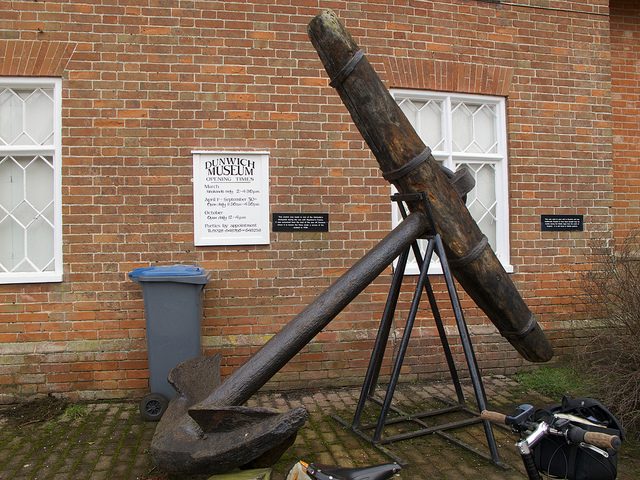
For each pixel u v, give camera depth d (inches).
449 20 223.3
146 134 197.2
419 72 219.3
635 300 172.2
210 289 199.5
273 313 203.2
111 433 164.9
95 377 191.6
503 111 231.3
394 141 148.4
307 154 207.5
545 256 232.4
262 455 121.3
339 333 208.8
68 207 192.7
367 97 146.0
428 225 152.9
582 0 239.8
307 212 206.8
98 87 195.0
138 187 196.4
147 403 174.4
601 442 82.2
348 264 209.3
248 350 199.5
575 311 234.1
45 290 191.2
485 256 156.9
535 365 227.5
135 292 194.9
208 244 199.0
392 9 216.8
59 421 174.6
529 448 87.7
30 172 197.3
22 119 196.1
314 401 193.8
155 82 197.9
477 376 147.4
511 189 230.4
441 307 219.9
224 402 121.5
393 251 146.1
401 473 138.5
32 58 191.0
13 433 165.0
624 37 259.0
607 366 171.6
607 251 207.8
